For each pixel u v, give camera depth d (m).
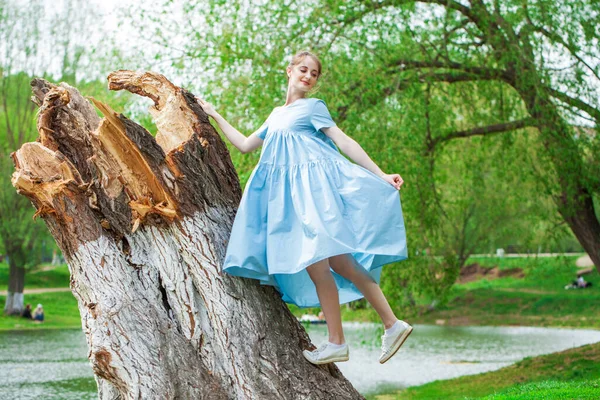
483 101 12.62
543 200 13.78
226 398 3.78
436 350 20.56
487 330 27.50
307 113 4.02
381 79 10.22
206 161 4.12
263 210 3.90
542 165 12.28
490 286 37.81
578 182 11.98
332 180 3.84
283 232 3.79
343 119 10.35
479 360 18.02
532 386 8.22
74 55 27.73
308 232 3.67
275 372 3.83
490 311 32.69
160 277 3.98
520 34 11.16
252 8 10.50
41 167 3.93
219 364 3.85
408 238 11.42
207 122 4.27
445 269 13.52
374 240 3.75
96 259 3.85
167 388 3.68
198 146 4.07
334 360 3.91
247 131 10.17
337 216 3.68
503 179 13.59
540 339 23.22
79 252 3.86
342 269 3.93
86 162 4.21
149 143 3.90
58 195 3.84
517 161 12.90
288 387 3.83
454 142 13.80
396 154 10.23
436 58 11.16
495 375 11.85
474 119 12.50
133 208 3.94
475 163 13.87
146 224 4.01
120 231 3.98
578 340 22.48
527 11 10.91
